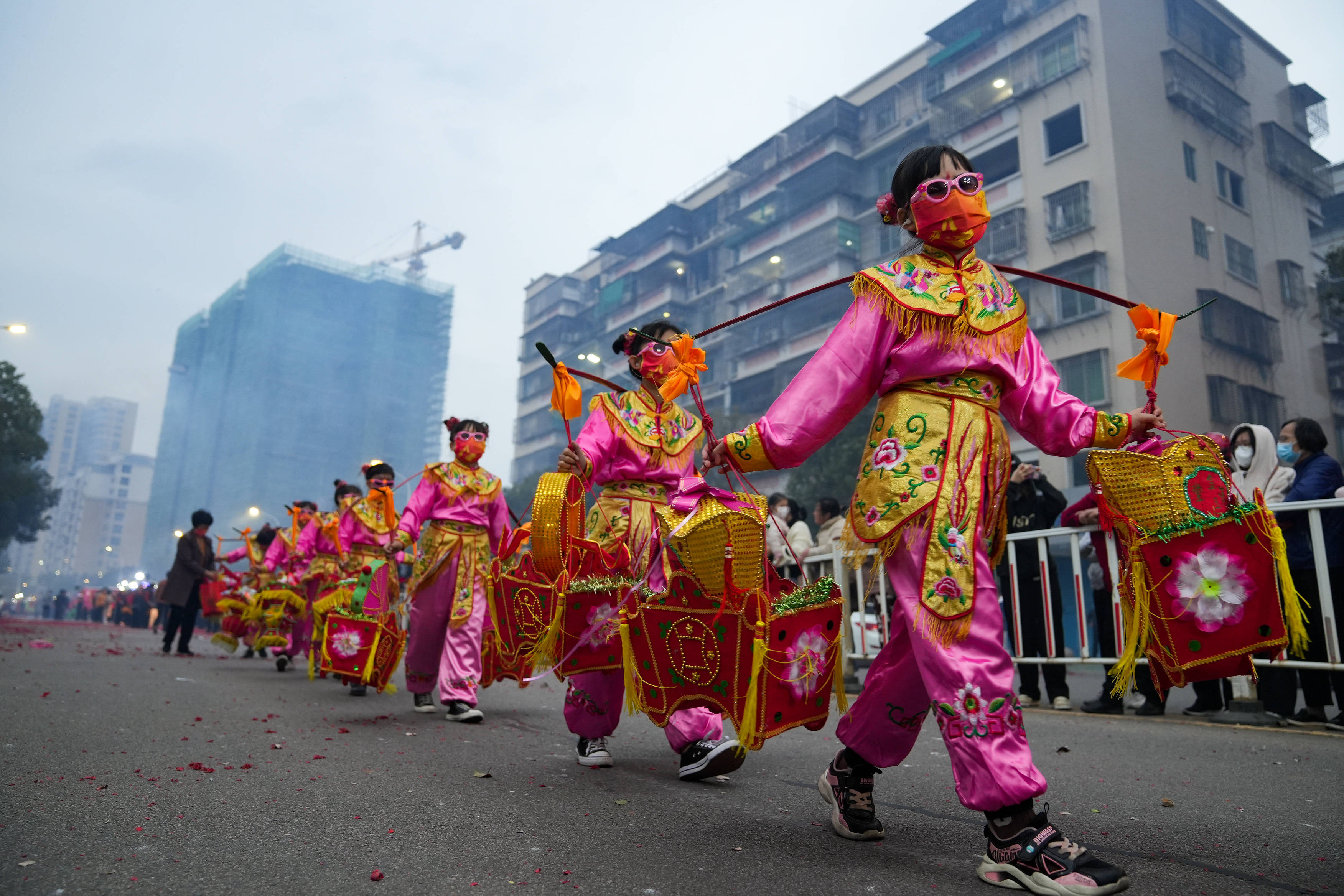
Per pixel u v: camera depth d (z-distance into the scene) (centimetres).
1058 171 2548
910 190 244
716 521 244
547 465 5903
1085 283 2414
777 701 240
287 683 723
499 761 367
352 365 11400
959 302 225
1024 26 2747
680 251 4816
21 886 196
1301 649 219
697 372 353
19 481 4000
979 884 204
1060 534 578
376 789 304
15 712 466
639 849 232
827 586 254
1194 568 224
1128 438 221
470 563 530
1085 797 303
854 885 203
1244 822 267
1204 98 2688
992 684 203
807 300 3669
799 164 3794
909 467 219
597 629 324
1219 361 2498
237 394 11381
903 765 363
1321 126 3161
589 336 5531
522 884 203
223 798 284
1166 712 566
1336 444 2778
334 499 845
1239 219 2728
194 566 1084
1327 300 2505
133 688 617
